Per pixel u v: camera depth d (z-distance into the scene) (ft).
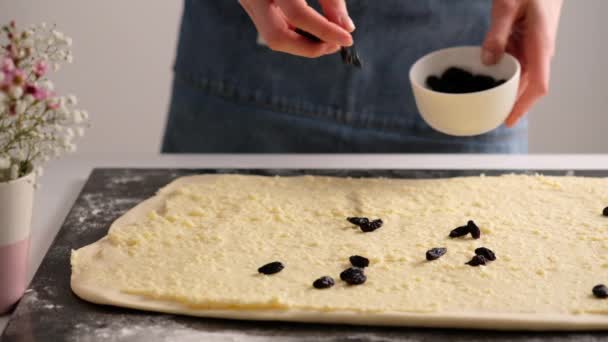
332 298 2.68
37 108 2.60
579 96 5.49
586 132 5.57
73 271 2.82
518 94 3.47
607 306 2.64
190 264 2.83
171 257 2.87
